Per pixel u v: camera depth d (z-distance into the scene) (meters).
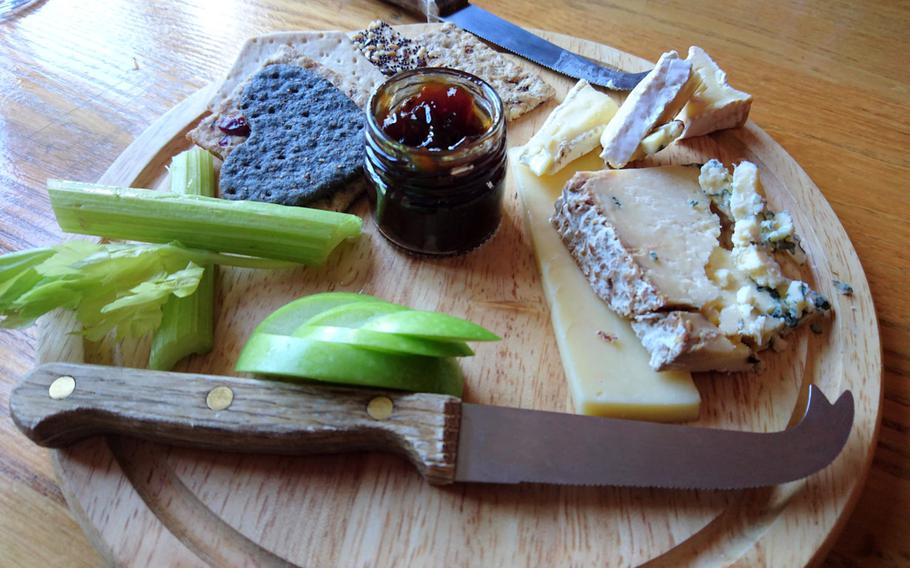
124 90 0.27
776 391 0.19
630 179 0.22
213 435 0.16
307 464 0.17
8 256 0.19
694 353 0.18
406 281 0.21
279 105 0.24
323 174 0.22
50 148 0.25
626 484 0.16
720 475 0.16
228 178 0.22
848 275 0.21
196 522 0.16
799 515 0.16
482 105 0.21
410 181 0.19
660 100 0.22
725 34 0.30
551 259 0.21
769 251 0.21
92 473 0.17
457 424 0.16
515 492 0.17
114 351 0.19
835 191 0.24
